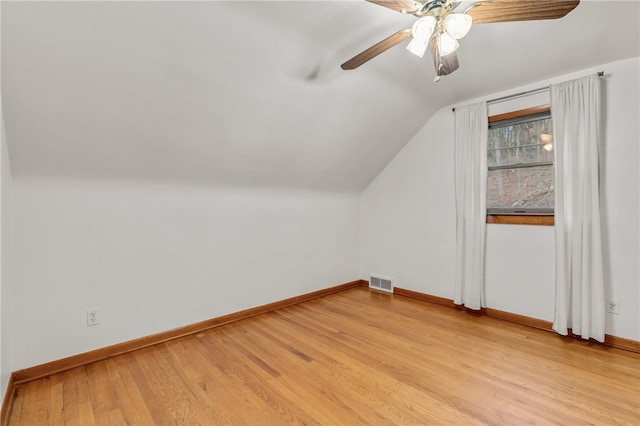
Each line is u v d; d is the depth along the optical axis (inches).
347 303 147.8
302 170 136.2
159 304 107.1
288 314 133.3
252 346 102.7
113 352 97.0
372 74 103.3
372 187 172.6
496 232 125.8
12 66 62.0
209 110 91.1
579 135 103.3
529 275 117.3
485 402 73.0
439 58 68.1
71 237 89.8
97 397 75.9
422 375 84.5
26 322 83.1
